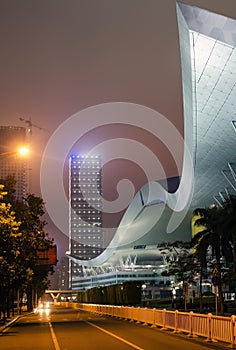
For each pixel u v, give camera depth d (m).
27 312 85.75
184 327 28.78
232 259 51.94
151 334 28.83
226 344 22.00
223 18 59.59
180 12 61.09
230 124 77.69
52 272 84.50
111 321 45.28
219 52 64.00
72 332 31.77
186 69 69.38
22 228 44.12
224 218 45.78
